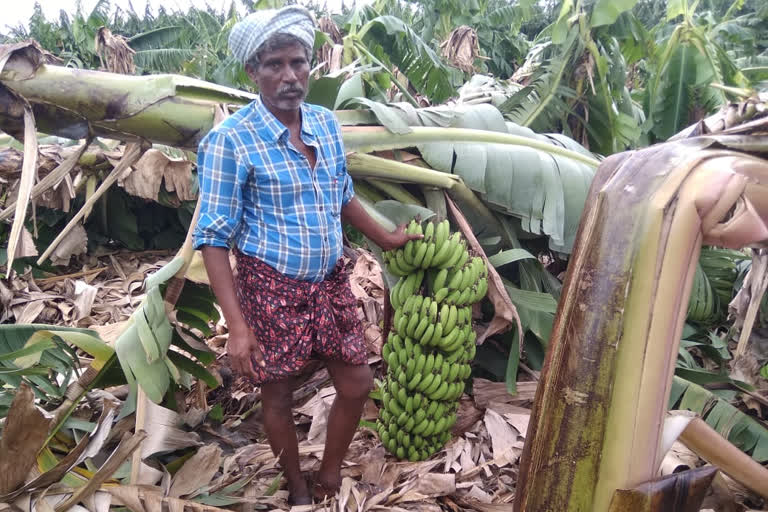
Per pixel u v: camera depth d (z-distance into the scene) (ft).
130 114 7.19
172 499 5.89
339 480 7.27
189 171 13.85
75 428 7.05
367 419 9.11
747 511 6.29
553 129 12.75
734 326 10.11
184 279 7.59
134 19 41.52
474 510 7.07
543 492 3.62
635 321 3.33
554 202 9.18
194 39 35.42
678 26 12.71
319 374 10.16
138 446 5.60
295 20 5.40
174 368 7.27
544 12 46.44
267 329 6.17
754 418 7.85
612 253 3.40
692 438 4.04
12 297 12.78
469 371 8.03
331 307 6.50
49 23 38.17
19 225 6.15
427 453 8.03
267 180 5.77
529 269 10.04
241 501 6.36
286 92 5.50
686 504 3.49
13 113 6.87
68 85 6.91
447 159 8.74
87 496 5.51
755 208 3.39
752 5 36.47
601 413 3.40
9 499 5.38
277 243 5.93
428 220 8.67
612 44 12.07
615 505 3.33
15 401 5.05
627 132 12.09
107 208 16.29
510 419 8.68
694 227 3.30
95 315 13.10
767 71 14.38
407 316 7.63
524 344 9.86
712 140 3.52
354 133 8.37
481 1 24.86
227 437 8.41
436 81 17.26
